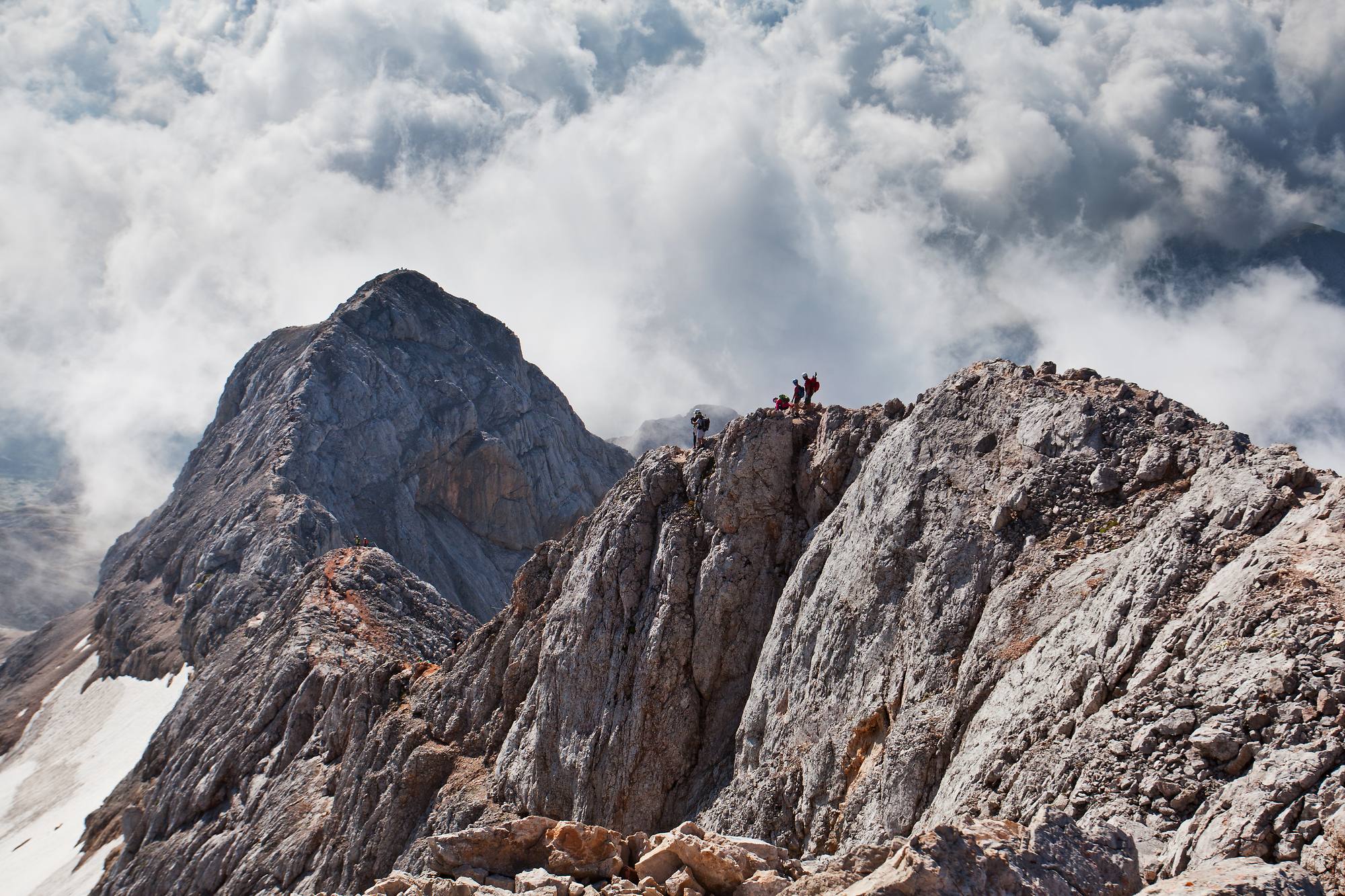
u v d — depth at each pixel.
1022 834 16.02
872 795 30.58
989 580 32.16
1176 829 20.17
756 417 46.53
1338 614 21.47
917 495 36.00
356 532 174.12
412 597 102.94
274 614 108.62
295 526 157.75
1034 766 24.14
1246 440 30.02
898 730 31.00
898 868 15.30
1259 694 20.91
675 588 45.19
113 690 161.00
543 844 21.19
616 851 20.97
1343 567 22.56
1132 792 21.30
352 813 59.84
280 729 83.25
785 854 20.94
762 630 43.25
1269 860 18.09
